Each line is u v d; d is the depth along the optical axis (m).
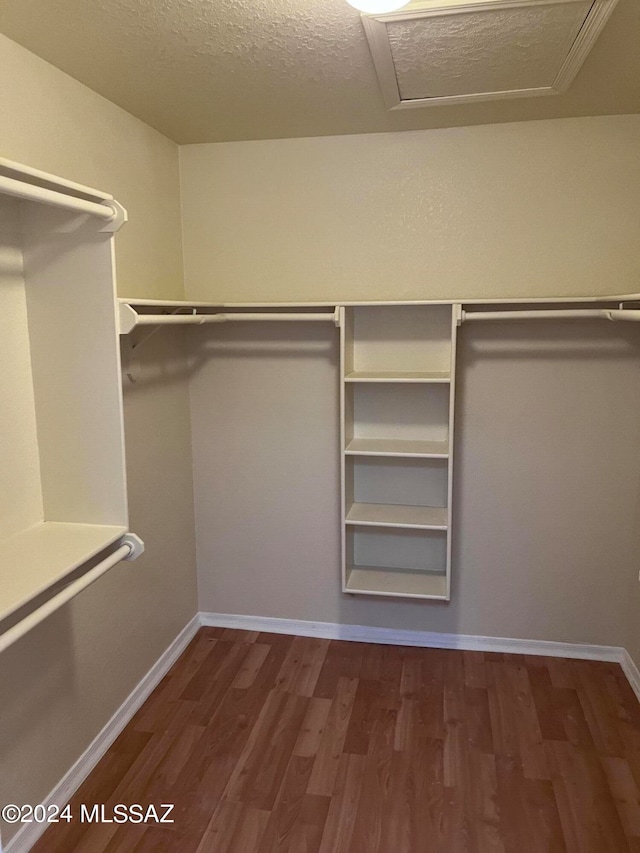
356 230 2.60
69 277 1.67
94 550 1.58
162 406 2.58
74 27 1.57
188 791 1.98
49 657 1.86
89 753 2.08
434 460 2.70
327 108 2.20
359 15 1.48
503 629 2.77
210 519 2.94
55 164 1.84
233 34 1.60
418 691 2.50
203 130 2.46
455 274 2.56
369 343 2.67
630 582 2.59
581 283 2.47
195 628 2.97
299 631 2.95
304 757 2.13
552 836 1.79
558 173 2.42
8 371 1.65
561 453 2.58
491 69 1.83
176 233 2.68
